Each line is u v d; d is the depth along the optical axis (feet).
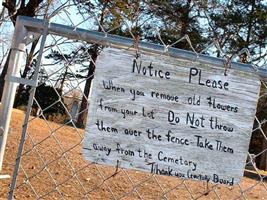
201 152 2.82
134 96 2.78
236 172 2.86
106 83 2.78
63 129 11.69
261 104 20.76
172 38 25.40
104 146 2.78
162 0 24.34
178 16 26.25
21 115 12.86
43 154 7.68
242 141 2.86
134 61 2.78
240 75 2.85
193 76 2.81
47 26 2.81
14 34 2.82
